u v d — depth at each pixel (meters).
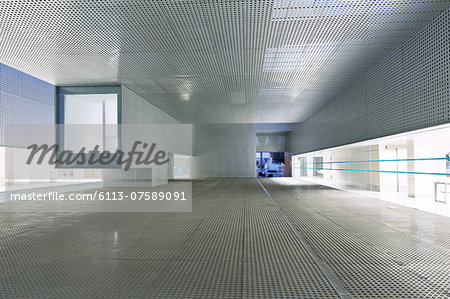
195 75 9.00
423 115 5.81
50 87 12.83
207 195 10.29
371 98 8.33
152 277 2.94
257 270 3.12
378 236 4.54
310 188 13.13
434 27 5.41
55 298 2.49
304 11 5.14
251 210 7.02
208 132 24.62
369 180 11.06
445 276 2.95
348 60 7.68
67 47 6.79
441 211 6.80
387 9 5.06
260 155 27.25
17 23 5.59
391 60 7.10
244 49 6.92
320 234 4.67
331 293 2.58
